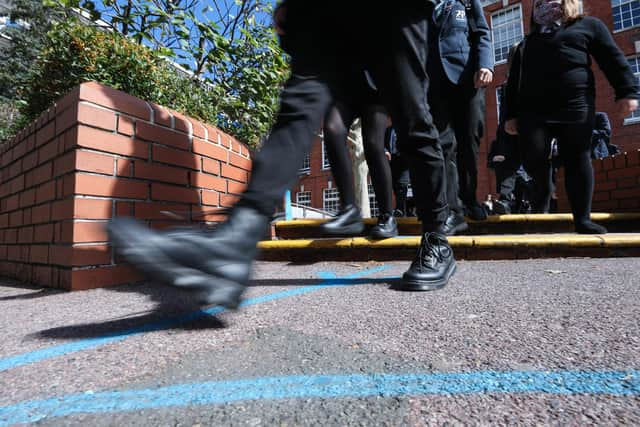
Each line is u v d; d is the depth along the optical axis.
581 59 2.51
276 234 3.43
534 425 0.50
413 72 1.33
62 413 0.58
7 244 2.36
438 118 2.74
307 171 22.11
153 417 0.56
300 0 1.23
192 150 2.31
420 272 1.49
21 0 9.38
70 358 0.82
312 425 0.52
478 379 0.66
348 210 2.11
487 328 0.95
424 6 1.31
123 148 1.89
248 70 3.54
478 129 2.89
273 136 1.09
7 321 1.16
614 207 3.98
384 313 1.13
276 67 3.72
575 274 1.70
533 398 0.58
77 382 0.69
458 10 2.77
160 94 3.02
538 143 2.73
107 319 1.16
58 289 1.76
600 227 2.53
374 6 1.24
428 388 0.63
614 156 4.00
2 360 0.81
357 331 0.96
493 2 15.51
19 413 0.58
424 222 1.60
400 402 0.58
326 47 1.23
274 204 1.02
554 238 2.31
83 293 1.63
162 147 2.10
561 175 4.98
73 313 1.26
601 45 2.49
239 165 2.79
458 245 2.38
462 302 1.24
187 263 0.86
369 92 2.21
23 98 3.57
